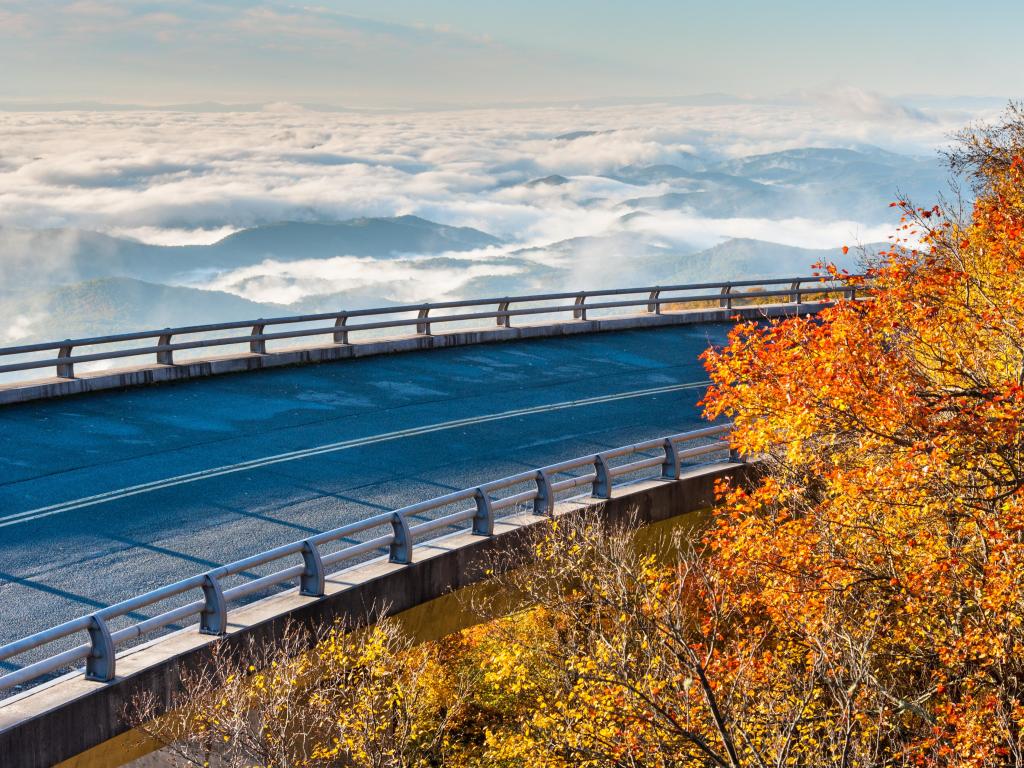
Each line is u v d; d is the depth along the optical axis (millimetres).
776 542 15094
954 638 13633
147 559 15156
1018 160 18562
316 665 12891
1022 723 12328
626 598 13234
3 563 14875
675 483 18859
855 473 14312
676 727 11500
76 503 17469
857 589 14820
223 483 18781
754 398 14391
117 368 25266
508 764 15352
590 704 13016
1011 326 13570
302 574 13211
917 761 13172
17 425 21812
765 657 13844
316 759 12711
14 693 11258
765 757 12422
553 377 28641
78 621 10430
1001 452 12984
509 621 15320
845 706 12164
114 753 10633
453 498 15211
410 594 14391
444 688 17016
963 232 15203
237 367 27297
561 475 20359
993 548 13391
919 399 13391
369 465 20188
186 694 11328
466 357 30688
